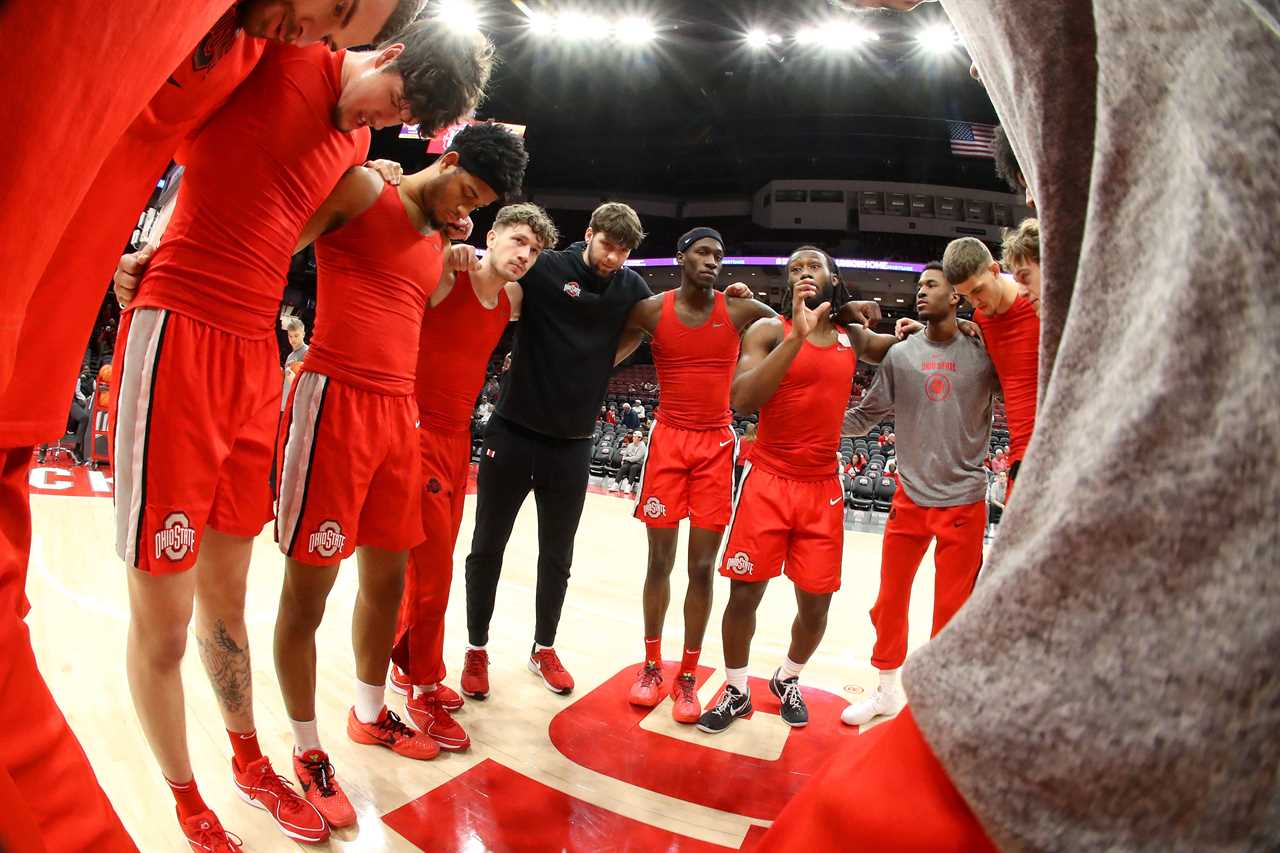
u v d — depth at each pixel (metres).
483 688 2.86
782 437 2.75
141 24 0.44
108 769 2.01
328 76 1.62
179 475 1.47
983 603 0.36
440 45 1.58
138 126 0.92
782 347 2.56
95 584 3.56
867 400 3.21
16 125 0.38
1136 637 0.29
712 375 2.98
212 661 1.83
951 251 2.73
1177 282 0.29
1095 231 0.35
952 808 0.36
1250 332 0.27
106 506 5.46
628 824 2.04
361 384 1.93
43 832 0.56
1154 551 0.29
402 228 1.97
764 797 2.27
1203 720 0.27
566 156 27.09
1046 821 0.30
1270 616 0.25
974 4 0.47
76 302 0.84
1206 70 0.29
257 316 1.61
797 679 2.94
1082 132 0.40
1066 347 0.37
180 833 1.77
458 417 2.62
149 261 1.55
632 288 3.03
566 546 3.05
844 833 0.39
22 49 0.38
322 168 1.67
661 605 3.02
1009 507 0.39
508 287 2.76
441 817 2.00
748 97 24.05
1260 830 0.26
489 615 2.89
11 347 0.45
